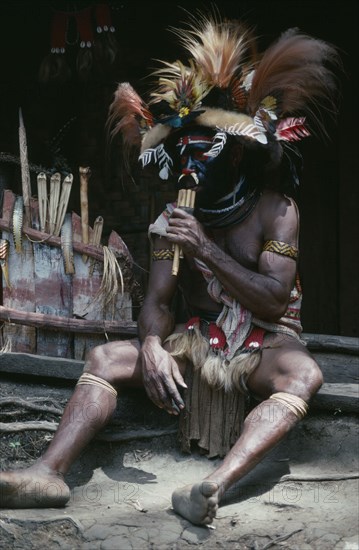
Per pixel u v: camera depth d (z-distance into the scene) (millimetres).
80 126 8648
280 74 5031
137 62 8656
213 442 5043
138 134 5340
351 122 8477
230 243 5121
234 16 8617
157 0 8633
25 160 5773
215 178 4973
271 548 4254
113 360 4969
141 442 5168
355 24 8500
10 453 5098
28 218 5762
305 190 8617
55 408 5340
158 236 5258
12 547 4258
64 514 4441
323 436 5148
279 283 4891
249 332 5012
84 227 5789
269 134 4992
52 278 5789
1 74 8742
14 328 5758
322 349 5918
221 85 5020
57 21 7547
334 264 8578
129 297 5855
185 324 5242
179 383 4844
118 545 4242
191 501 4320
